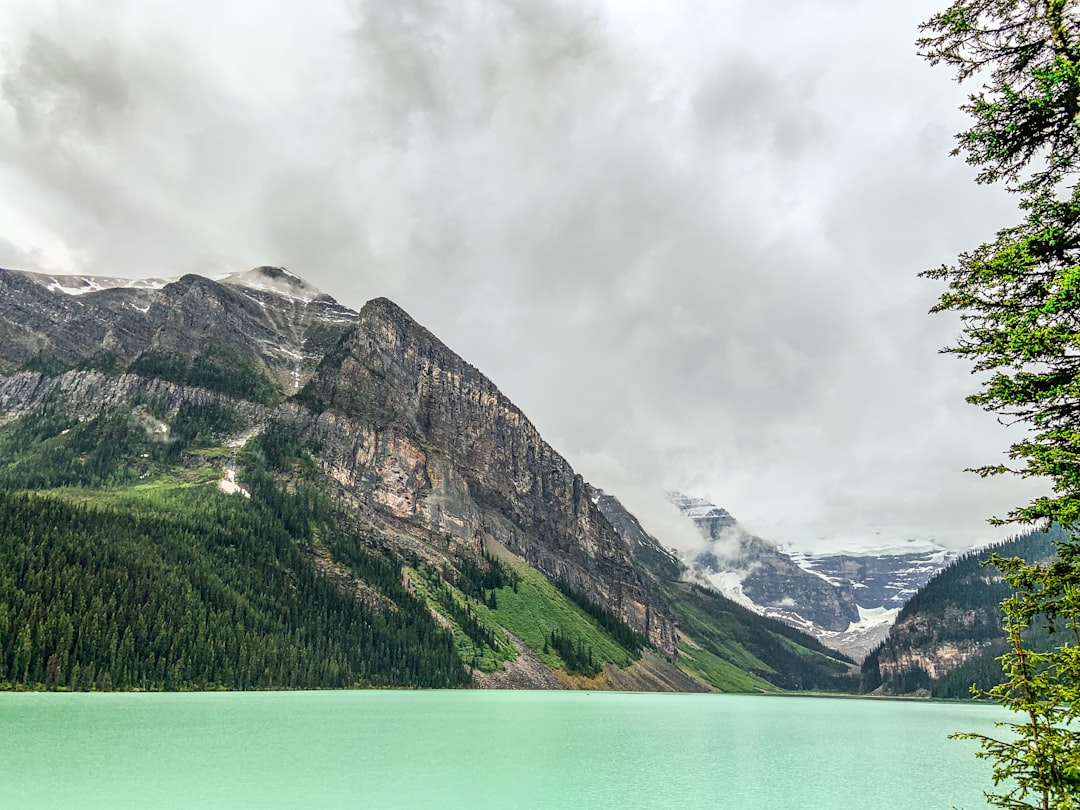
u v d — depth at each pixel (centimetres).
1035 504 2023
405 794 5816
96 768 6216
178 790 5591
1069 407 2019
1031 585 2070
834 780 7338
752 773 7606
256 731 8725
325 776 6309
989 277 2130
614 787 6506
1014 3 2042
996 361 2095
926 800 6397
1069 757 1861
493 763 7400
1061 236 2012
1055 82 1964
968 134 2175
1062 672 1955
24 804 5103
